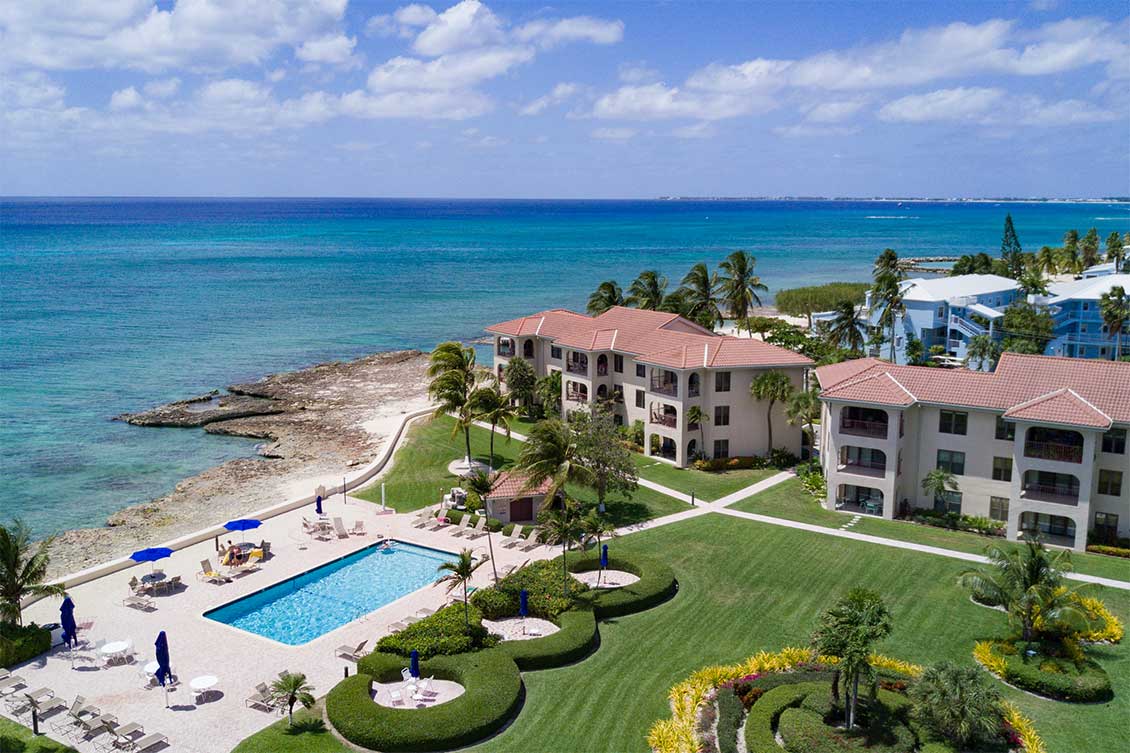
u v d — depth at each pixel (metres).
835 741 29.94
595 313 101.19
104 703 33.69
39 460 73.06
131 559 44.75
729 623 40.69
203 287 180.88
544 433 48.38
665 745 30.25
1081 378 51.59
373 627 40.47
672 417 67.75
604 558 45.38
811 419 67.62
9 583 38.41
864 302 132.75
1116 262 146.62
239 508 60.38
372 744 30.64
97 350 118.00
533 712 33.19
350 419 85.75
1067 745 30.94
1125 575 45.38
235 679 35.69
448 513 54.94
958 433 53.81
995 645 37.69
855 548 49.84
